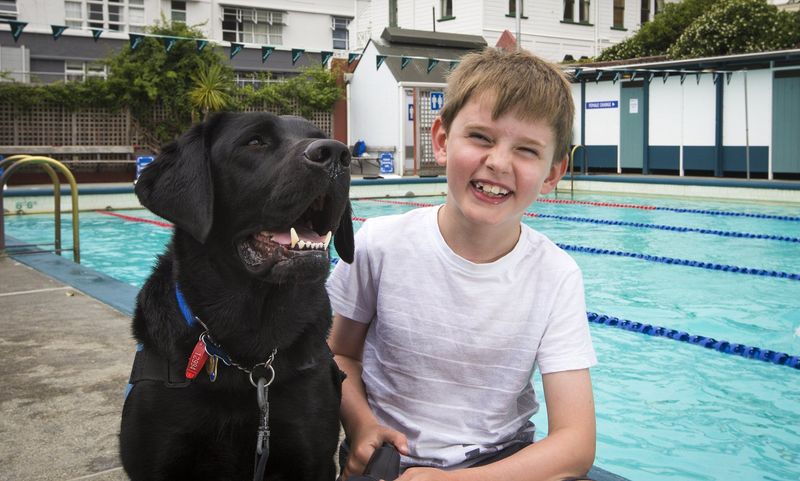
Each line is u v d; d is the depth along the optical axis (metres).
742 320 6.23
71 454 2.98
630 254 9.44
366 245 2.33
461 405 2.17
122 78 17.78
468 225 2.12
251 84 21.16
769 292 7.25
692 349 5.48
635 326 6.00
